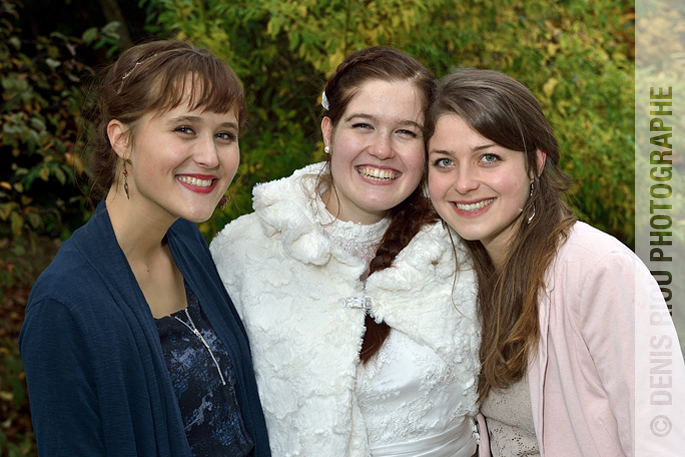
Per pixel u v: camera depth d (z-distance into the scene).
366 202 1.83
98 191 1.62
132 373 1.40
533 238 1.71
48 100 4.81
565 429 1.64
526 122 1.66
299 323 1.82
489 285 1.88
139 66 1.43
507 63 3.62
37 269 4.51
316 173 2.03
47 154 3.53
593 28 4.02
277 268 1.90
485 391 1.85
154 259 1.65
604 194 3.90
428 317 1.81
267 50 3.61
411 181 1.82
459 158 1.68
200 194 1.49
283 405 1.80
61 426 1.32
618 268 1.52
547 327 1.63
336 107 1.83
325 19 3.26
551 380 1.65
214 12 3.43
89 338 1.34
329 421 1.74
